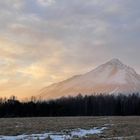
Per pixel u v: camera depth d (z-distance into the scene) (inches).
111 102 6063.0
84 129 1449.3
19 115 4783.5
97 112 5866.1
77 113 5723.4
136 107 5703.7
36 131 1331.2
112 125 1683.1
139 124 1766.7
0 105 4788.4
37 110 5022.1
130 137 1067.3
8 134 1224.2
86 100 6161.4
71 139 1030.4
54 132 1304.1
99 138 1056.8
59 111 5349.4
